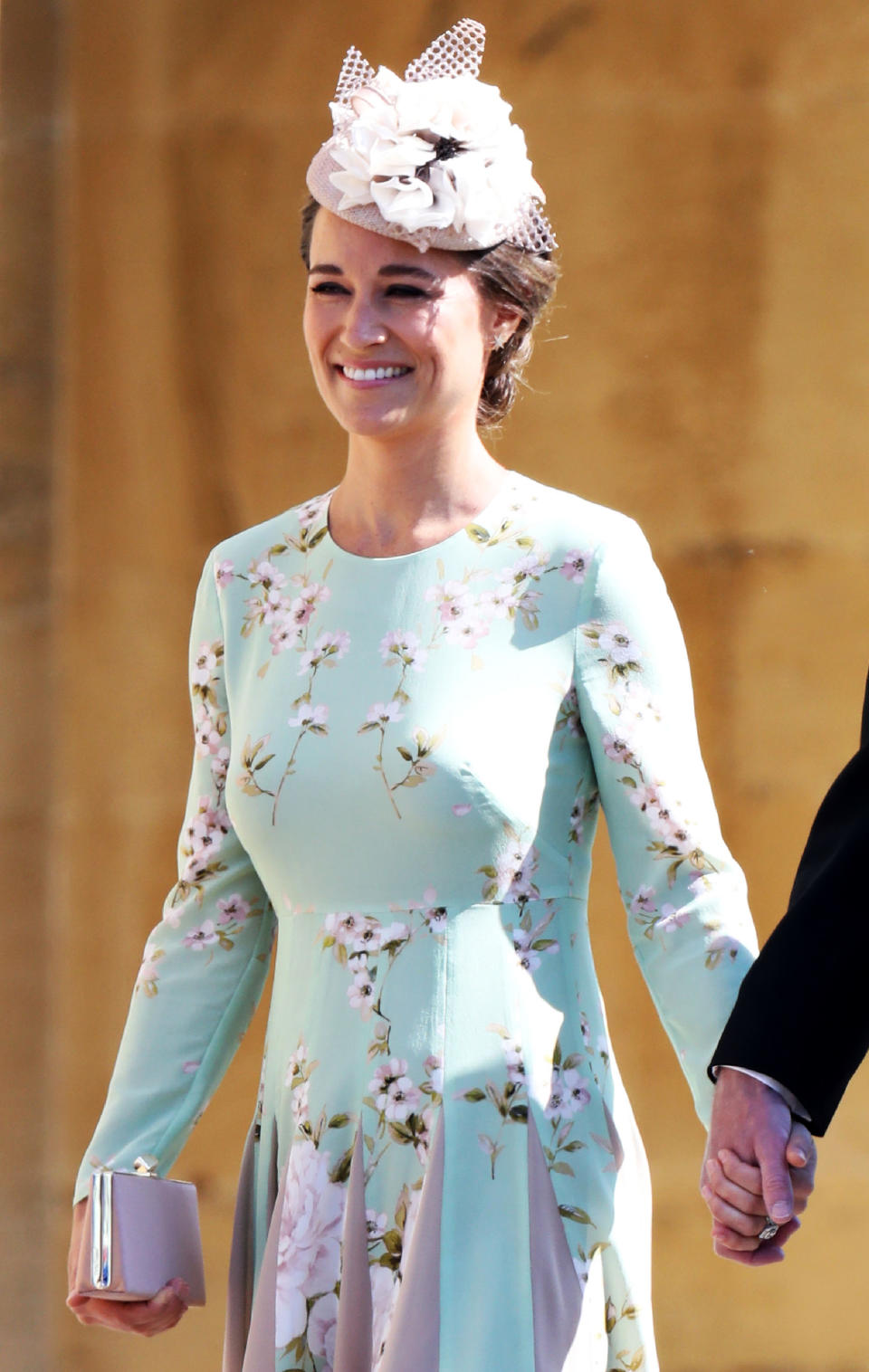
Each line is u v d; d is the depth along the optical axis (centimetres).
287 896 1061
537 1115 989
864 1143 1803
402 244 1054
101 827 1953
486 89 1084
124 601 1966
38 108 1986
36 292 1983
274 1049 1062
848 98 1866
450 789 1008
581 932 1051
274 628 1110
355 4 1947
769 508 1875
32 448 1977
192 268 1970
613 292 1906
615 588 1051
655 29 1900
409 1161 988
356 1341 981
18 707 1964
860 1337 1797
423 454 1083
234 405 1964
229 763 1129
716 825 1058
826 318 1870
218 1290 1875
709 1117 1013
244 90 1964
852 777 1002
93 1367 1898
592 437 1908
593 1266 994
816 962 970
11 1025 1939
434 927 1009
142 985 1148
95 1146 1116
